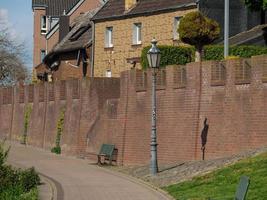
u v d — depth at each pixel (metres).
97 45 105.56
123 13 100.38
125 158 66.25
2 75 143.25
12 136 101.25
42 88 90.50
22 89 98.75
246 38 83.94
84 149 74.81
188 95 58.41
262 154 46.56
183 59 75.56
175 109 59.97
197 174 48.12
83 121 75.69
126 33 99.75
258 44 83.75
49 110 87.44
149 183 50.72
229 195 39.16
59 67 118.69
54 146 84.06
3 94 106.00
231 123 53.31
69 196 43.62
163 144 61.00
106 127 70.75
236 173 43.78
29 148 88.88
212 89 55.69
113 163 67.62
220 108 54.66
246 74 52.22
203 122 56.41
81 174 58.12
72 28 128.12
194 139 57.19
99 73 105.12
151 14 95.06
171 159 59.88
